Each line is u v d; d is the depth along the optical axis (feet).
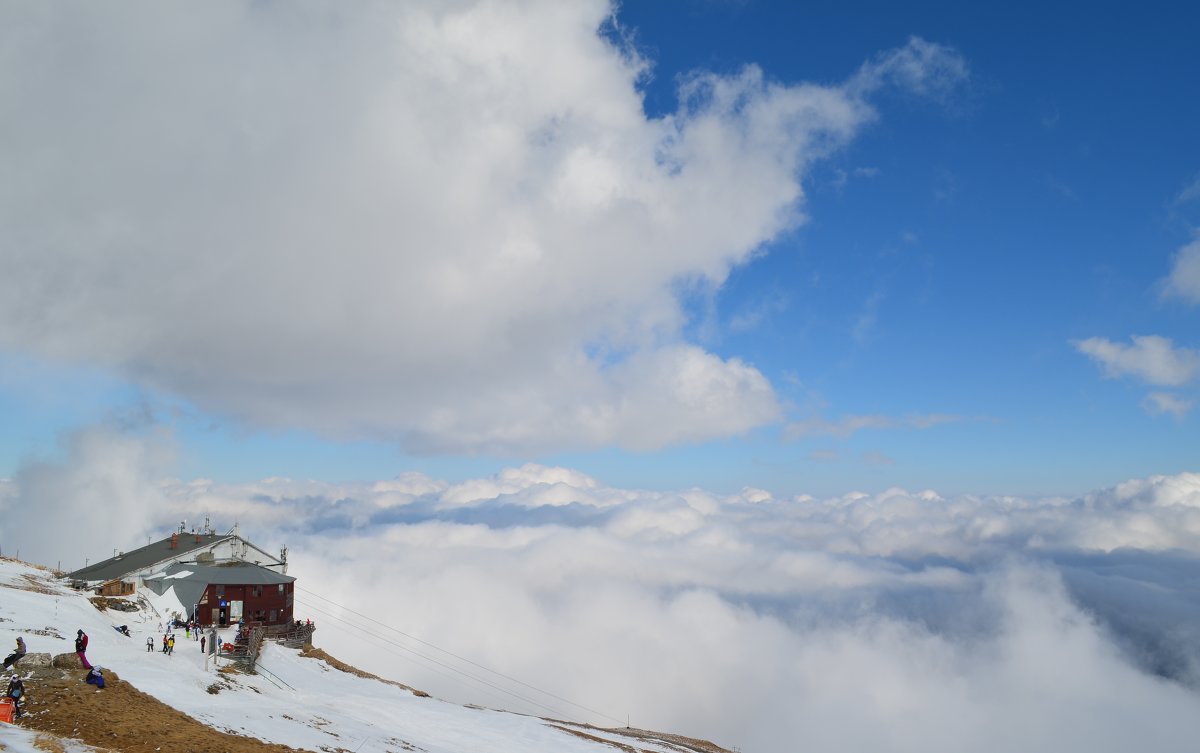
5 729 118.32
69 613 229.25
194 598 306.96
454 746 219.61
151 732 131.95
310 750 156.46
